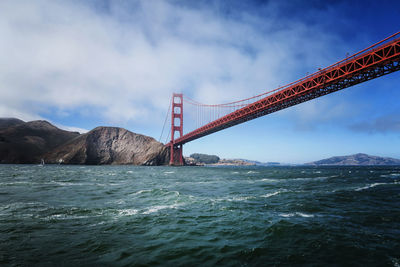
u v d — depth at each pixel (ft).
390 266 18.70
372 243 23.66
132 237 24.62
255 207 40.19
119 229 27.20
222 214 34.88
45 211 35.50
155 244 22.75
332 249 22.02
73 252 20.53
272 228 28.02
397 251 21.70
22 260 18.67
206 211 36.81
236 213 35.58
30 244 22.16
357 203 44.93
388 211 38.09
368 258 20.16
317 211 37.73
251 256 20.31
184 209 38.19
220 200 47.09
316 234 26.12
